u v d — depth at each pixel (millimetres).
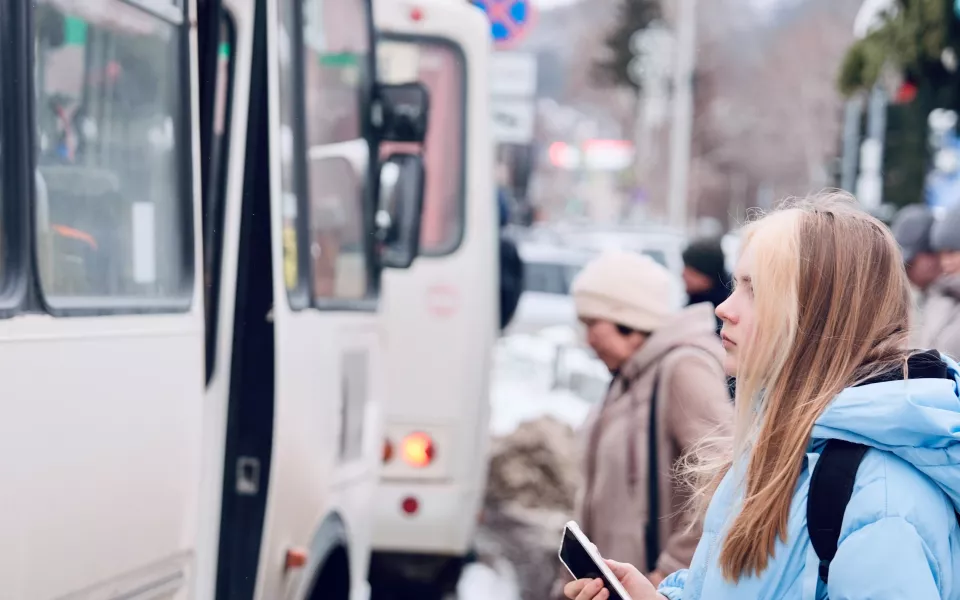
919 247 7363
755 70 69438
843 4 67812
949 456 2258
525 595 8289
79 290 3162
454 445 7785
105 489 3189
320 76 5035
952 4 12461
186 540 3621
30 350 2908
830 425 2320
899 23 12898
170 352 3523
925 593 2189
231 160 4234
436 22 8039
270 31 4344
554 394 16641
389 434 7789
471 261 7875
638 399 4391
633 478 4367
